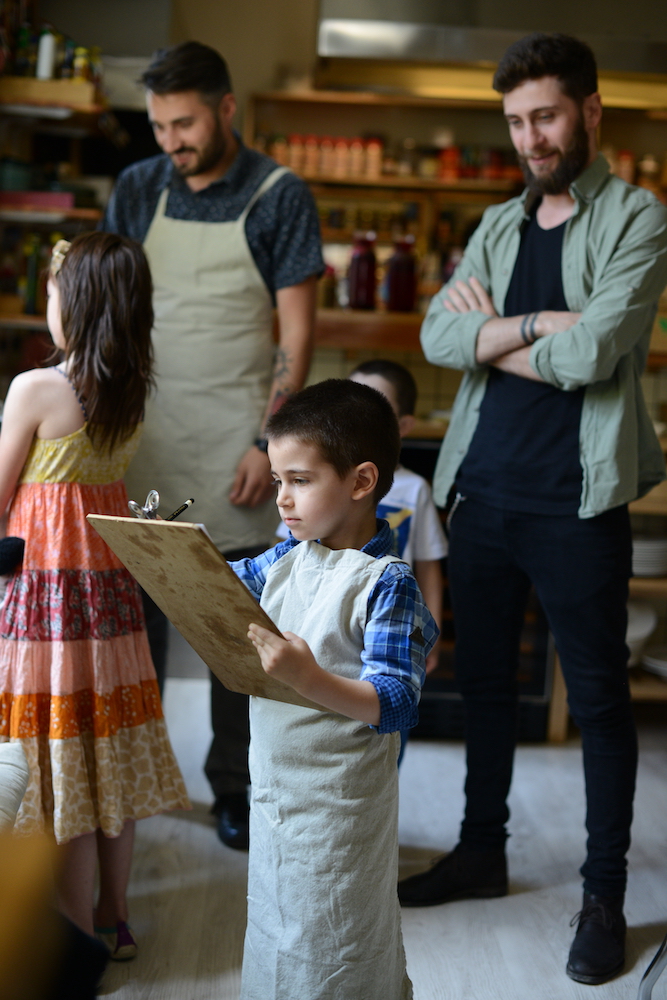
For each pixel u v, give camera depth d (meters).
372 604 1.05
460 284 1.90
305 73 4.10
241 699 2.16
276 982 1.11
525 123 1.72
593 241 1.73
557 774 2.61
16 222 3.12
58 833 1.49
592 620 1.75
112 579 1.61
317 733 1.07
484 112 4.02
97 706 1.56
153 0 3.41
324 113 4.03
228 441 2.15
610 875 1.75
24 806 1.50
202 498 2.16
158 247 2.15
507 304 1.86
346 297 3.34
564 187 1.75
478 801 1.95
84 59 2.95
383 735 1.10
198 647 1.09
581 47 1.69
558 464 1.75
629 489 1.72
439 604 2.12
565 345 1.65
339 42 3.53
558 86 1.68
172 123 2.01
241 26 4.09
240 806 2.15
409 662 1.03
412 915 1.87
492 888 1.94
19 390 1.52
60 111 2.91
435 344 1.87
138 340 1.60
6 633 1.53
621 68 3.53
